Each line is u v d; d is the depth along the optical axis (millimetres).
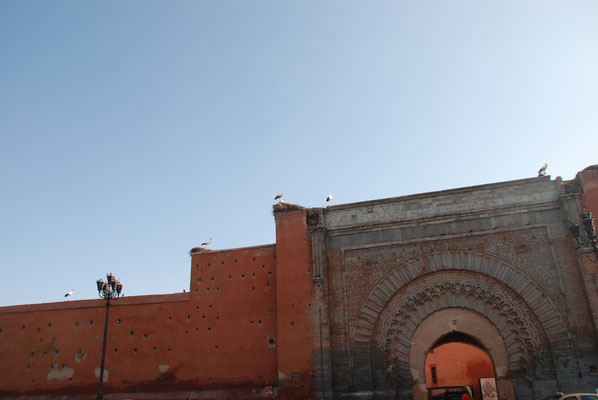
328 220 21812
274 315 21891
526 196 19734
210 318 22734
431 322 19406
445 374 28609
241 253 23391
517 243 19188
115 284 19391
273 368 21141
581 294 17859
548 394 17312
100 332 24062
